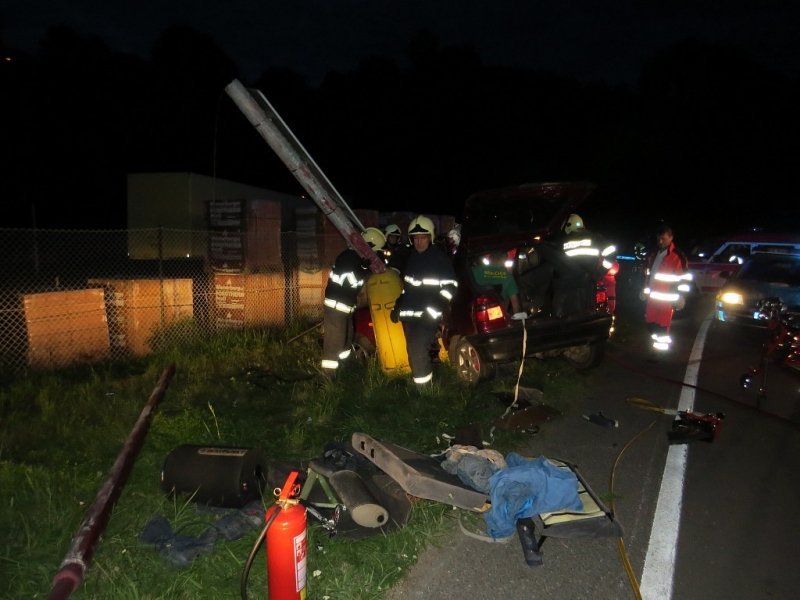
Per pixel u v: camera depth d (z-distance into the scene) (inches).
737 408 262.8
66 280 454.6
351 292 265.6
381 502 158.6
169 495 162.1
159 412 218.8
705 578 141.8
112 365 297.0
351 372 284.4
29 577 131.0
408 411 237.8
